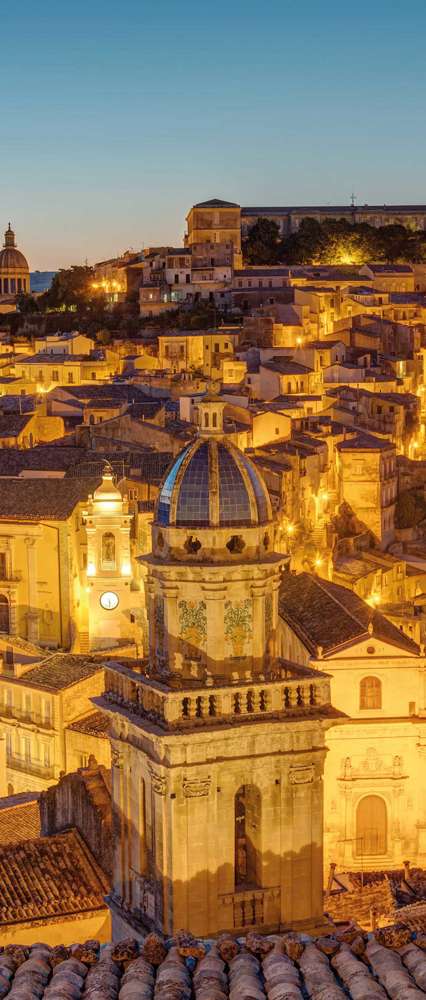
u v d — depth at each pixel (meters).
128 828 51.34
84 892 61.06
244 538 48.44
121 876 51.88
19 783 102.94
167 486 49.28
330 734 81.69
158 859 48.66
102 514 118.56
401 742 81.81
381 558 156.62
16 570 134.12
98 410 188.25
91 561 119.62
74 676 101.81
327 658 81.44
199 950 35.00
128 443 164.88
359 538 162.88
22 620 134.38
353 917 66.81
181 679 48.94
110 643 119.81
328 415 191.50
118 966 34.72
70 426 192.25
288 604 91.81
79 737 98.69
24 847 63.66
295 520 155.75
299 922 49.88
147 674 50.84
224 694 47.94
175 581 48.34
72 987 32.84
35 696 101.38
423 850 82.12
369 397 196.88
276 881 49.50
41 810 69.75
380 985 32.53
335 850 81.88
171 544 48.41
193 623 48.62
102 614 119.69
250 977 33.22
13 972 34.25
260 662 49.09
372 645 81.69
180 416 188.50
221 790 48.25
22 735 102.75
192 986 33.25
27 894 60.78
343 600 90.69
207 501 48.28
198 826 48.06
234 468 48.94
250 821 50.03
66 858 63.28
